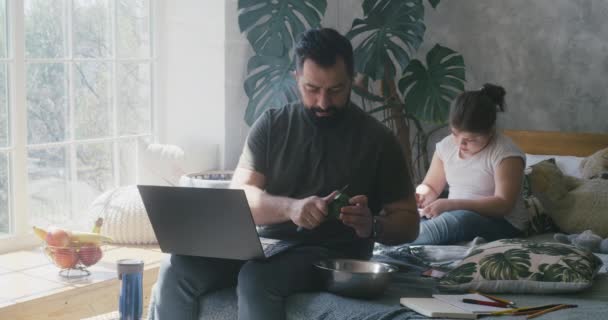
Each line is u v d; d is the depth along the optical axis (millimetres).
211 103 3932
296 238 2424
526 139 4160
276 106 3838
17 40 3338
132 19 3855
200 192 2184
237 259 2318
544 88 4223
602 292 2260
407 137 4125
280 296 2174
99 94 3736
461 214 2971
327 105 2361
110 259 3268
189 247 2320
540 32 4203
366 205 2268
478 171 3133
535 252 2289
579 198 3227
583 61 4117
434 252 2732
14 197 3393
